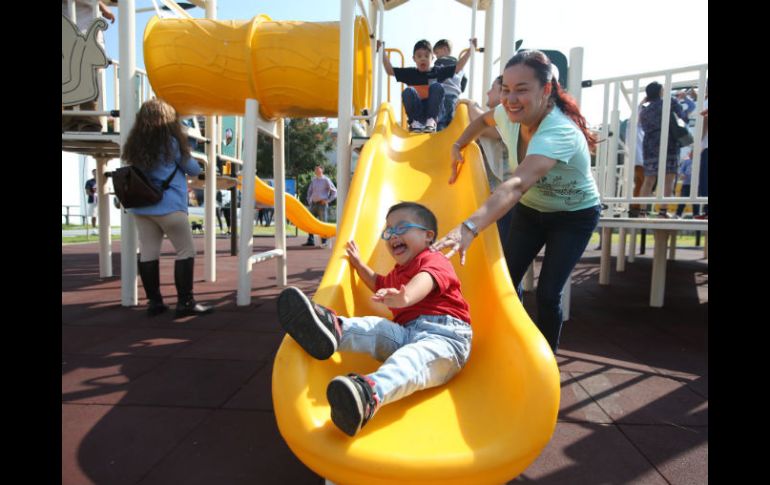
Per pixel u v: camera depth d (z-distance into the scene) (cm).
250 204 449
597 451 197
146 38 438
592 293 570
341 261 234
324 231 879
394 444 136
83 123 469
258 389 252
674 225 425
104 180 602
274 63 429
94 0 504
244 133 442
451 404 162
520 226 264
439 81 536
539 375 144
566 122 206
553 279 238
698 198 421
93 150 548
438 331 177
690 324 416
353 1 388
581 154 212
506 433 138
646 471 182
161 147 374
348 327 176
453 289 189
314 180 1255
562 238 240
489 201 181
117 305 452
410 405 162
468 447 135
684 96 671
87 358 297
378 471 128
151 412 224
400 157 366
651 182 548
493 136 359
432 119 498
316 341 163
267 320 396
